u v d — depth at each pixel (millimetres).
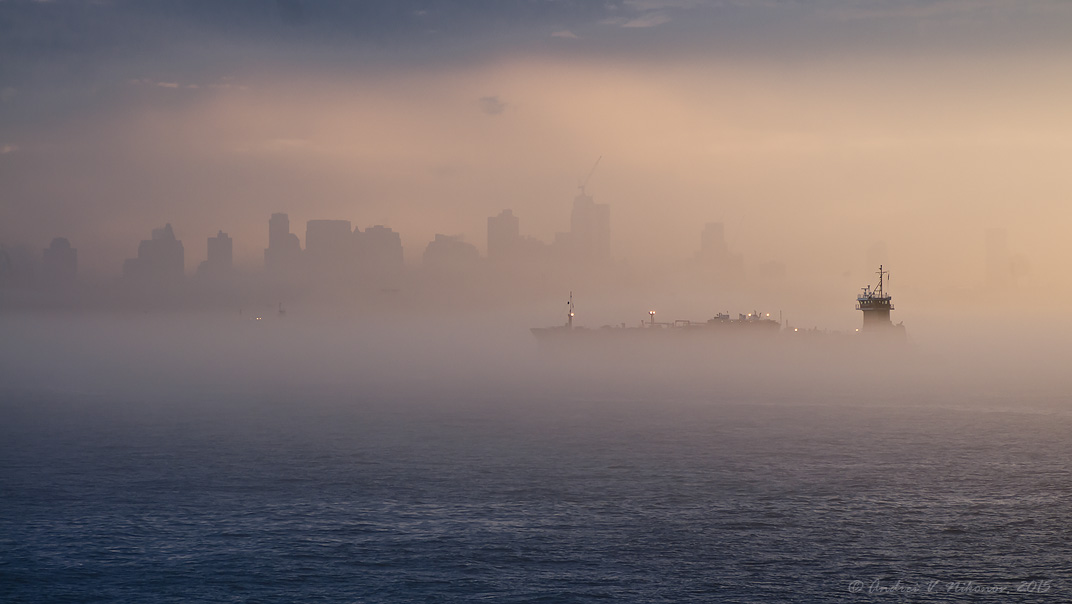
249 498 83875
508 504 81312
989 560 64938
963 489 87062
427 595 58531
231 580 61188
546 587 59875
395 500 82938
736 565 63969
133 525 74125
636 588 59719
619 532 71938
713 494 85250
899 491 86250
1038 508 79250
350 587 59969
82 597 58375
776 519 75750
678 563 64438
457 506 80562
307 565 64125
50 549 67625
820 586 60000
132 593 59031
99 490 87688
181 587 60000
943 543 68812
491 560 65125
